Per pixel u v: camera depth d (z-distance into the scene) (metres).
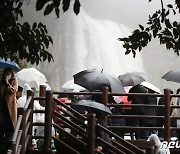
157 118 15.86
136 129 15.74
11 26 9.85
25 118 12.25
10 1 9.21
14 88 12.65
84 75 15.84
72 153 14.50
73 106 14.70
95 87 15.54
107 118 15.41
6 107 12.53
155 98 16.91
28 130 13.22
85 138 13.77
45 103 13.73
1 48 10.38
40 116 14.59
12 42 10.10
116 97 17.02
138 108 16.53
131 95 15.58
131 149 14.41
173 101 16.97
